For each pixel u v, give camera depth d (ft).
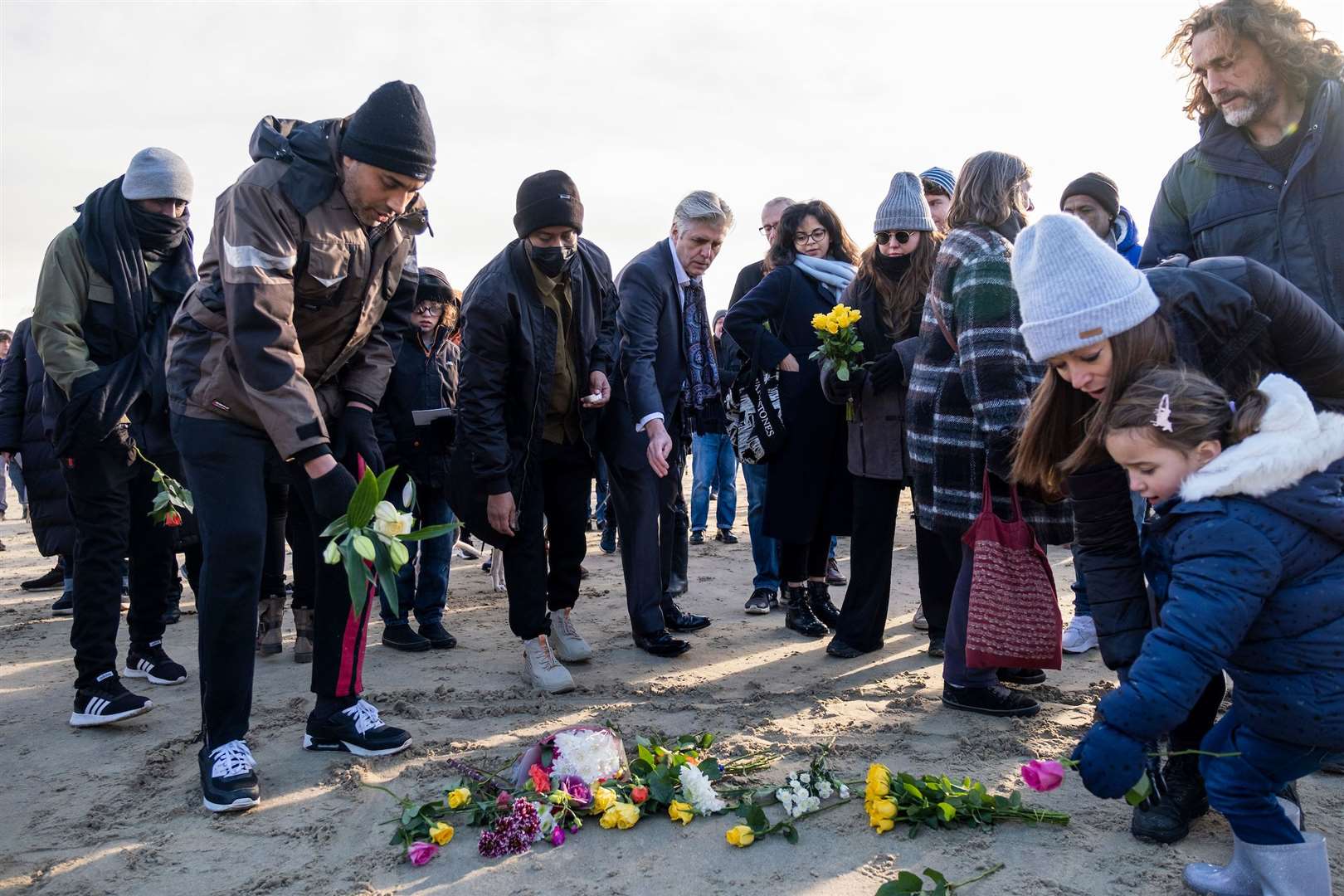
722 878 8.50
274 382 9.98
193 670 16.29
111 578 13.30
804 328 16.39
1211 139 11.78
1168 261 8.92
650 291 16.21
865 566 15.48
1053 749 11.24
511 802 9.61
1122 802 9.78
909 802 9.47
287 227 10.20
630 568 16.29
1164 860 8.53
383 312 12.27
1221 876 7.88
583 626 18.71
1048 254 7.61
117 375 13.15
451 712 13.41
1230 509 6.83
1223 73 10.98
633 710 13.24
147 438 14.35
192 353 10.56
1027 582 11.38
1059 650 11.34
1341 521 6.80
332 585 11.69
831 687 14.05
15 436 18.81
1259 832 7.48
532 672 14.47
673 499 17.46
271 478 11.98
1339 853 8.55
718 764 10.27
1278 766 7.29
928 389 13.26
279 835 9.68
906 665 15.14
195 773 11.40
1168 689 6.68
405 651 17.19
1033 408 8.76
